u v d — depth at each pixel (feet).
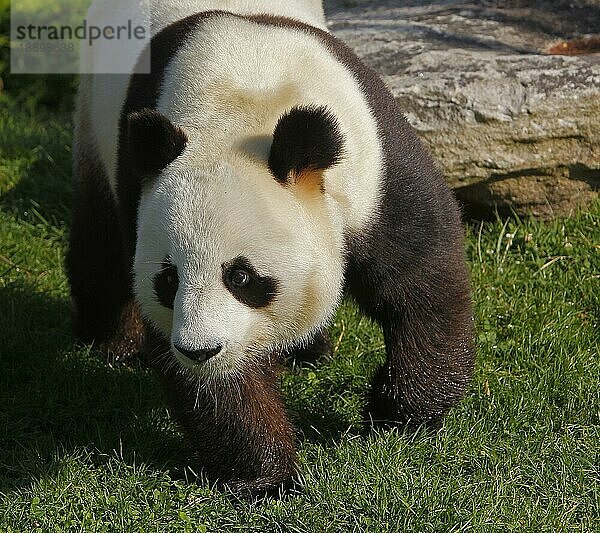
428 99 38.88
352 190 25.40
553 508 26.81
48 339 36.55
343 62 27.35
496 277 37.17
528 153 38.83
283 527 26.45
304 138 23.58
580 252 38.06
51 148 49.83
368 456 28.43
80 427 32.07
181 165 24.26
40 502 27.61
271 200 23.75
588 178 39.50
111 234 33.99
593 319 35.17
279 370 28.96
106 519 27.09
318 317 25.49
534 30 44.78
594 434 29.68
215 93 25.45
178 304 23.13
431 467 28.45
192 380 26.35
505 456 28.94
